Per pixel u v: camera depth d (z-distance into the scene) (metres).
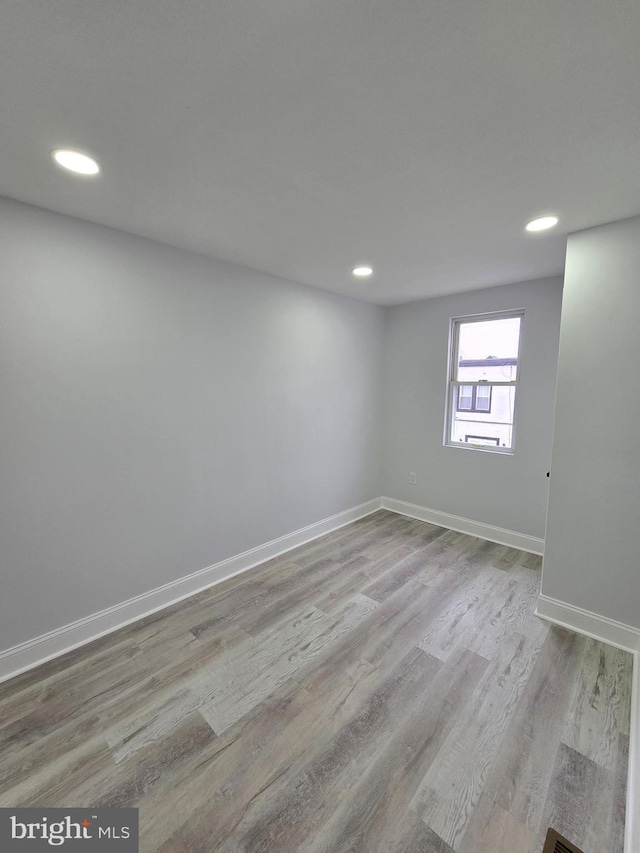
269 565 3.16
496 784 1.42
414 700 1.80
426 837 1.25
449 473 3.93
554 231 2.17
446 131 1.31
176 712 1.73
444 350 3.85
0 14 0.89
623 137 1.33
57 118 1.25
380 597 2.67
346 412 3.93
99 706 1.76
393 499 4.46
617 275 2.06
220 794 1.38
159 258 2.36
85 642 2.19
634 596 2.12
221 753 1.54
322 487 3.75
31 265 1.88
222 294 2.72
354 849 1.22
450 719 1.69
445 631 2.30
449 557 3.29
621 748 1.56
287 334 3.24
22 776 1.44
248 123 1.28
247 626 2.35
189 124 1.28
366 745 1.57
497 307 3.43
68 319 2.02
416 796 1.38
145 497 2.42
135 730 1.64
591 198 1.78
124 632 2.29
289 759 1.51
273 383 3.16
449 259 2.67
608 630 2.20
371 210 1.92
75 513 2.12
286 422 3.31
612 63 1.01
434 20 0.90
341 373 3.82
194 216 1.99
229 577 2.95
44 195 1.77
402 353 4.20
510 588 2.79
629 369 2.06
